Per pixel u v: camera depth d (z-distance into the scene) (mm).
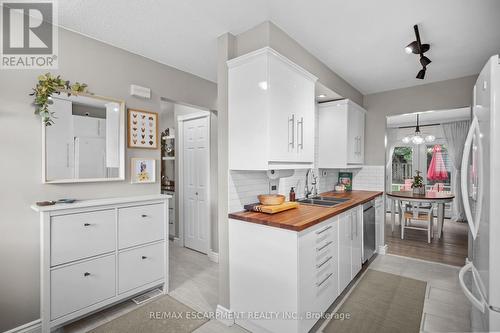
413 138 5605
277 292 1788
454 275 2977
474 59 2785
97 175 2246
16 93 1843
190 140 3951
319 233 1985
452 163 6262
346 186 4137
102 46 2322
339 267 2346
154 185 2699
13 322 1816
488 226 1272
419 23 2076
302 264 1747
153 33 2197
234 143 2086
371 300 2414
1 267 1776
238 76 2059
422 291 2588
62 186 2055
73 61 2133
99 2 1771
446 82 3438
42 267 1771
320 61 2789
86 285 1994
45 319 1782
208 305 2359
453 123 6234
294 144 2172
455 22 2055
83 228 1979
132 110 2525
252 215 2041
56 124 2008
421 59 2350
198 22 2027
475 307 1509
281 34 2154
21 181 1855
